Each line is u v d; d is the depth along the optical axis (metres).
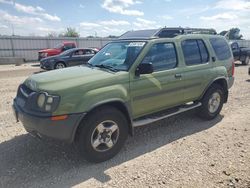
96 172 3.75
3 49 29.25
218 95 5.98
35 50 31.23
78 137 3.85
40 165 3.94
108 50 5.14
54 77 4.02
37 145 4.61
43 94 3.63
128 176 3.63
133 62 4.34
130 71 4.27
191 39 5.43
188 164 3.93
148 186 3.38
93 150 3.91
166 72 4.76
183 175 3.62
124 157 4.20
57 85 3.71
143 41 4.70
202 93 5.62
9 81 11.98
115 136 4.14
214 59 5.83
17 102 4.23
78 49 17.27
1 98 8.20
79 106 3.67
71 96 3.63
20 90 4.31
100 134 3.96
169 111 5.18
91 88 3.81
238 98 8.11
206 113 5.81
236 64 20.05
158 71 4.68
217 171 3.72
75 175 3.68
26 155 4.24
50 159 4.12
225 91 6.21
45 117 3.55
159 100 4.75
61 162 4.04
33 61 29.25
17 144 4.64
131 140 4.87
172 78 4.86
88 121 3.80
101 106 3.97
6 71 17.02
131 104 4.31
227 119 6.05
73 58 16.94
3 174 3.68
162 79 4.69
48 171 3.78
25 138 4.90
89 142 3.84
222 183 3.43
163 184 3.42
